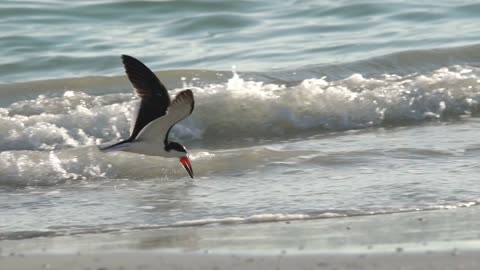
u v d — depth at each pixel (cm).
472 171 1271
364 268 844
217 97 1658
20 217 1141
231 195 1208
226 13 2288
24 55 2020
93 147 1409
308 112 1647
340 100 1672
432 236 960
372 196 1167
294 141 1550
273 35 2155
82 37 2128
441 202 1130
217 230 1041
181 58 1989
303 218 1085
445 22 2231
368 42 2080
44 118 1583
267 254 903
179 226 1072
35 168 1345
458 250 893
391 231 992
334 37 2131
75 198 1229
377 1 2322
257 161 1359
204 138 1595
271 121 1630
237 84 1719
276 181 1262
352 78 1756
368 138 1530
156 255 914
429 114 1680
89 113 1605
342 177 1266
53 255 923
